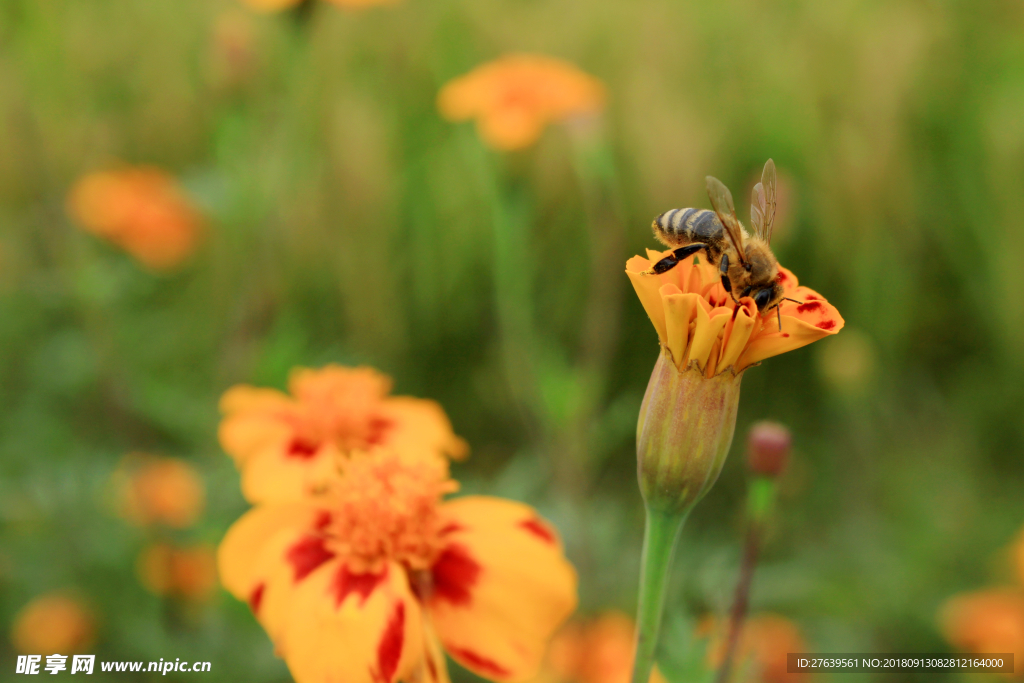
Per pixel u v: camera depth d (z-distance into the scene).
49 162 0.83
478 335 1.05
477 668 0.36
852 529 0.86
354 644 0.35
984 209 1.11
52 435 0.83
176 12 1.00
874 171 1.01
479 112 0.66
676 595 0.48
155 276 0.92
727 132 1.05
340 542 0.36
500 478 0.73
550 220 0.98
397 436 0.40
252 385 0.71
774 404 1.04
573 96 0.65
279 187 0.73
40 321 0.91
